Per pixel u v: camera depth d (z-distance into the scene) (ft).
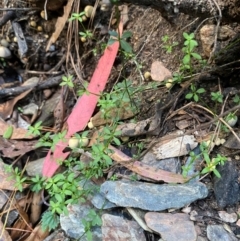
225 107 0.97
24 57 1.25
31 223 1.03
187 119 0.98
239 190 0.89
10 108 1.18
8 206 1.03
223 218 0.88
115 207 0.92
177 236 0.86
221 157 0.86
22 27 1.25
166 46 1.03
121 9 1.15
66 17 1.15
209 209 0.89
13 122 1.17
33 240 0.99
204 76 0.99
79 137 0.97
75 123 1.04
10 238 0.99
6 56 1.27
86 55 1.18
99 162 0.94
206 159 0.86
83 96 1.05
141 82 1.07
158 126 0.97
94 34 1.17
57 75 1.23
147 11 1.12
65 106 1.14
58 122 1.12
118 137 0.99
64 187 0.89
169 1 0.91
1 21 1.22
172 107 1.00
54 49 1.24
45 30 1.22
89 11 1.14
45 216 0.96
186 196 0.88
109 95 0.96
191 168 0.93
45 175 1.00
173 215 0.88
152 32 1.11
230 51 0.95
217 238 0.86
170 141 0.96
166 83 1.00
